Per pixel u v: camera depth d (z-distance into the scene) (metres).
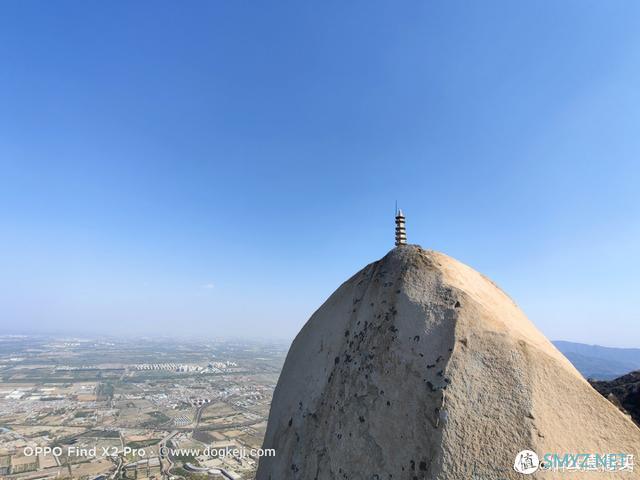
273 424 8.46
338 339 7.94
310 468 6.57
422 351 6.18
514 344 5.68
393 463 5.40
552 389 5.20
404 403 5.82
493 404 5.17
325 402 7.16
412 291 7.07
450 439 5.05
